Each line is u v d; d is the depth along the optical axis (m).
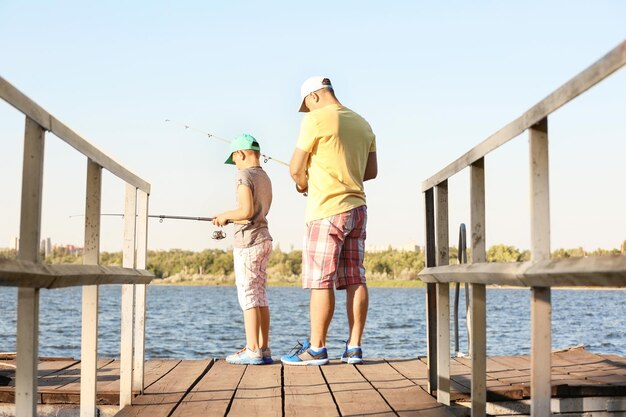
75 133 2.85
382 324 23.88
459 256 5.54
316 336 5.53
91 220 3.21
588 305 39.09
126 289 4.16
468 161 3.31
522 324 22.56
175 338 19.39
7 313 30.45
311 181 5.35
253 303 5.64
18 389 2.43
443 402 4.07
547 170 2.52
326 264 5.35
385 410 3.91
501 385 4.30
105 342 17.94
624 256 1.87
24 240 2.42
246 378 5.00
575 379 4.52
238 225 5.67
